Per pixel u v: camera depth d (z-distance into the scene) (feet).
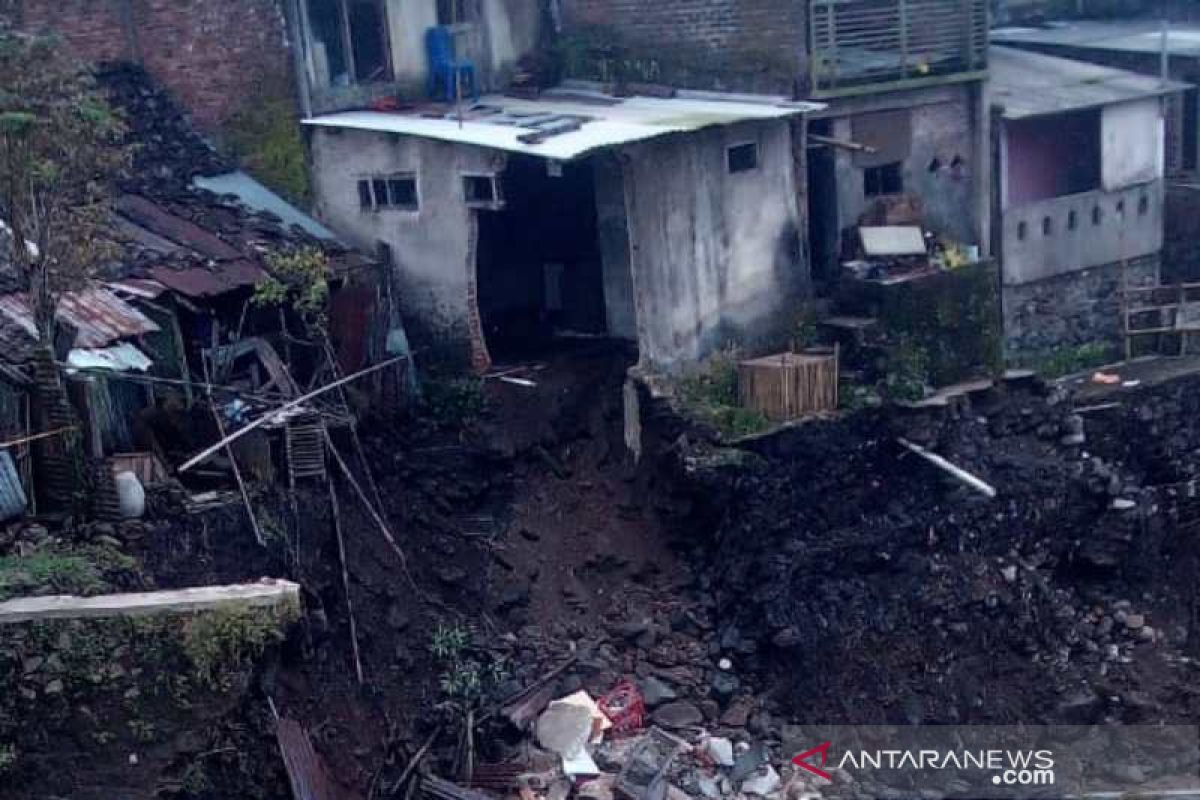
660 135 60.54
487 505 62.85
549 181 72.38
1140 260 82.17
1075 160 78.74
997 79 80.18
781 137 66.90
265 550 51.67
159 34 66.13
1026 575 65.87
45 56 48.83
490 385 65.31
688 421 62.49
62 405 48.11
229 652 45.34
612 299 69.62
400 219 66.03
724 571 60.95
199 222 61.46
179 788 44.16
